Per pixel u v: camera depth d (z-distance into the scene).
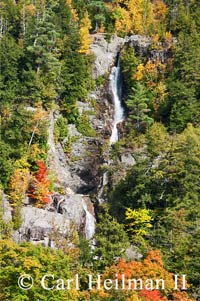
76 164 113.50
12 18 126.44
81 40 124.81
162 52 126.25
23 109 104.38
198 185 92.38
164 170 94.12
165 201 93.25
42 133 105.19
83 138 117.00
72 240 81.19
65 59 119.25
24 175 98.44
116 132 120.75
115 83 127.69
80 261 73.75
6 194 97.12
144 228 89.00
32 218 92.56
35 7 128.38
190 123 104.50
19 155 101.88
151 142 98.44
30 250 61.66
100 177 109.56
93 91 124.56
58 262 60.91
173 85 116.81
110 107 124.31
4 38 115.62
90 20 139.12
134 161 109.81
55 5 128.62
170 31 134.12
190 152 93.88
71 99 117.94
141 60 127.56
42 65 115.69
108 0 145.38
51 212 96.31
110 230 74.50
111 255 70.88
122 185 100.88
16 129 102.94
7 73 111.81
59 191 104.88
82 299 60.84
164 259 71.50
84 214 100.19
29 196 97.69
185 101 113.19
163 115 118.19
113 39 134.75
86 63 124.94
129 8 142.00
